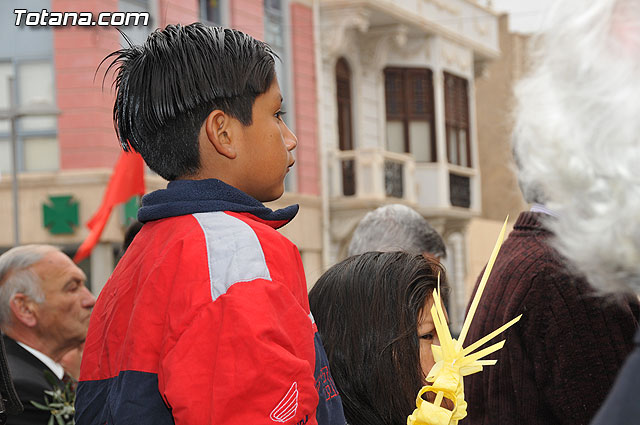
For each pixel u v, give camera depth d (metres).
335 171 14.41
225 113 1.55
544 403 2.01
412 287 1.82
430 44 16.02
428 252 3.03
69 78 11.61
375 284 1.81
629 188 0.79
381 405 1.77
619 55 0.80
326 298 1.86
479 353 1.63
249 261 1.39
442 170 16.08
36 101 9.56
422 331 1.83
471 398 2.12
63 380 3.26
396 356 1.77
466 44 17.25
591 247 0.83
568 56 0.84
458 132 17.08
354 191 14.38
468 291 18.48
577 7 0.84
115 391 1.42
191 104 1.54
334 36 14.20
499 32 22.09
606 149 0.80
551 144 0.85
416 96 16.00
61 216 11.49
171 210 1.50
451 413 1.57
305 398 1.32
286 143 1.63
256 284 1.36
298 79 13.95
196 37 1.57
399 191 15.07
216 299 1.34
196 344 1.32
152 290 1.41
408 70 15.96
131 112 1.60
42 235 11.59
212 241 1.42
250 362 1.29
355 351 1.80
